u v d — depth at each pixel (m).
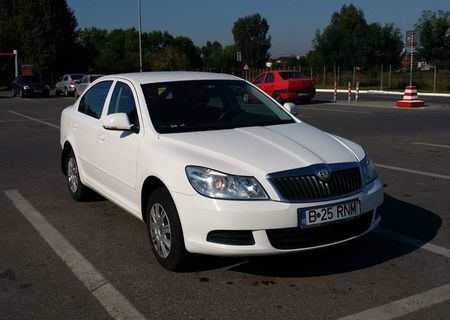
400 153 9.99
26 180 7.97
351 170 4.21
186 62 66.56
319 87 41.78
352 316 3.58
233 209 3.85
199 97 5.30
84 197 6.55
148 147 4.62
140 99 5.13
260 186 3.91
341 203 4.04
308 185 3.97
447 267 4.42
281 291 3.99
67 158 6.88
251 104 5.54
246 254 3.89
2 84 54.84
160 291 4.02
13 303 3.85
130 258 4.71
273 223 3.86
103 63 59.19
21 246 5.05
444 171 8.28
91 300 3.89
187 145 4.43
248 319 3.57
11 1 66.62
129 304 3.82
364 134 12.72
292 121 5.37
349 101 24.27
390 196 6.77
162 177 4.26
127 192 5.02
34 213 6.17
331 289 4.01
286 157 4.14
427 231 5.35
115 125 4.86
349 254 4.72
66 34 55.34
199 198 3.95
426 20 33.50
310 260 4.58
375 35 42.16
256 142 4.45
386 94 32.25
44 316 3.65
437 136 12.27
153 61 62.97
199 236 3.98
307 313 3.64
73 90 32.75
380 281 4.15
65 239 5.25
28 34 53.16
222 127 4.96
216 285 4.11
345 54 43.59
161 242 4.43
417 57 34.44
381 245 4.95
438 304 3.74
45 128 14.98
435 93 30.44
